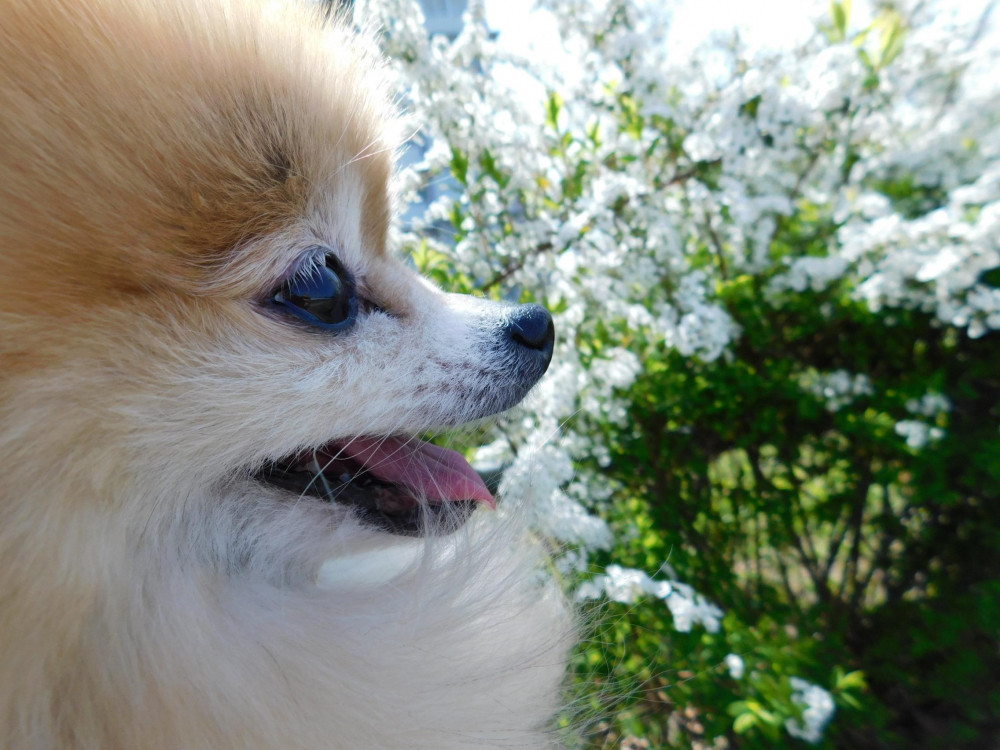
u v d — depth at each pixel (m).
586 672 0.17
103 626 0.09
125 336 0.09
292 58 0.11
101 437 0.09
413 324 0.12
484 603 0.12
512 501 0.16
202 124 0.09
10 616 0.08
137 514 0.10
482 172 0.21
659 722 0.21
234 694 0.10
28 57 0.09
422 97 0.21
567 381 0.20
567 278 0.21
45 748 0.09
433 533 0.12
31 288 0.08
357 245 0.12
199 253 0.09
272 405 0.10
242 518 0.11
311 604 0.11
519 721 0.12
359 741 0.10
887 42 0.20
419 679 0.11
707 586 0.23
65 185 0.09
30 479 0.08
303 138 0.10
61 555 0.09
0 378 0.08
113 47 0.09
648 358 0.22
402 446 0.13
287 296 0.10
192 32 0.10
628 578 0.18
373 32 0.16
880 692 0.25
